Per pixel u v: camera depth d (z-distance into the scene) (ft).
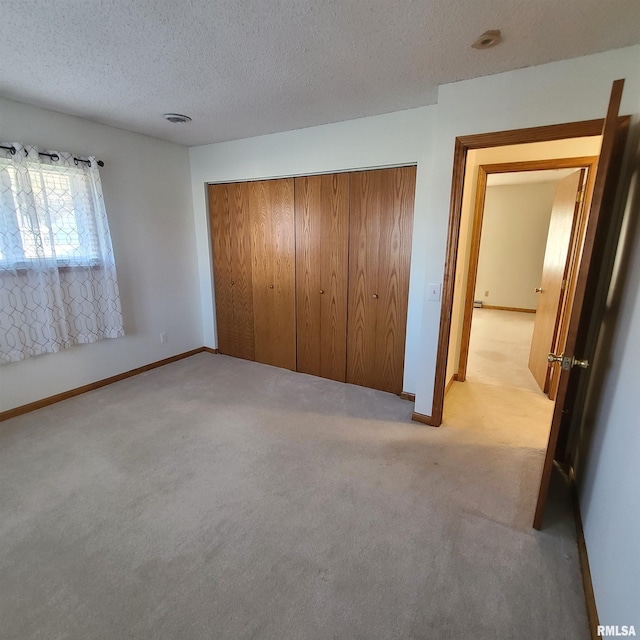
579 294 4.96
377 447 7.93
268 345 12.92
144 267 11.87
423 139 8.73
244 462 7.39
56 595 4.64
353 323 10.93
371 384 11.01
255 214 12.08
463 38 5.61
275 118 9.50
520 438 8.34
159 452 7.72
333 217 10.59
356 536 5.56
